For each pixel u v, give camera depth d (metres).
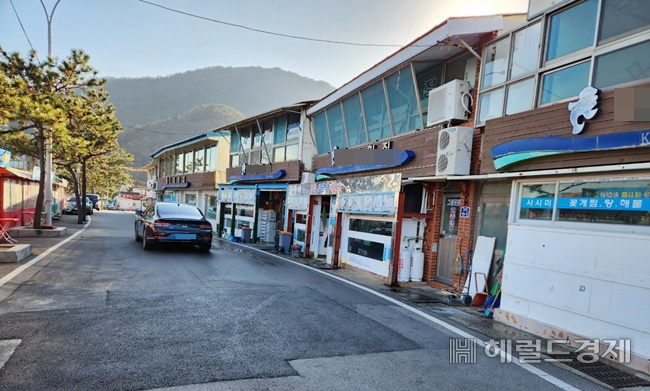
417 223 9.71
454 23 7.91
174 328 4.84
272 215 17.83
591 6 5.92
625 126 5.04
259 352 4.28
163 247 12.60
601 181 5.38
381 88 11.50
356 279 9.57
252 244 16.78
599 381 4.17
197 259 10.50
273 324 5.27
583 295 5.18
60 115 11.46
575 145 5.53
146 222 11.91
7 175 14.74
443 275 9.20
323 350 4.48
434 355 4.62
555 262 5.57
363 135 12.70
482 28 7.87
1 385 3.23
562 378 4.20
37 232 14.11
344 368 4.04
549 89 6.57
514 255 6.21
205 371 3.72
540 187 6.36
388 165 10.48
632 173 4.97
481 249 7.92
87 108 15.76
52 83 13.77
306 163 15.81
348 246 11.50
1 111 10.05
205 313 5.53
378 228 10.21
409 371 4.09
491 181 7.93
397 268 9.30
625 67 5.37
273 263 11.02
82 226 20.33
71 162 22.84
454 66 9.30
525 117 6.57
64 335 4.41
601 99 5.35
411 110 10.37
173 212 11.99
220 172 24.58
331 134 14.77
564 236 5.48
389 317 6.10
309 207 13.57
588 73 5.91
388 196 9.58
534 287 5.83
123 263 9.13
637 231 4.87
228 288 7.17
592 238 5.14
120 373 3.57
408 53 9.46
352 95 13.02
